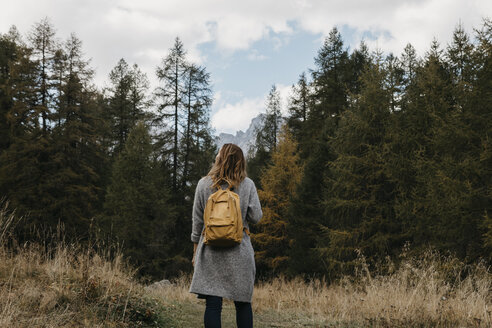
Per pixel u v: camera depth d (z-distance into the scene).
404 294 4.82
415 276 5.44
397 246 12.25
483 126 10.70
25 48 19.84
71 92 20.47
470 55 11.50
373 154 12.66
